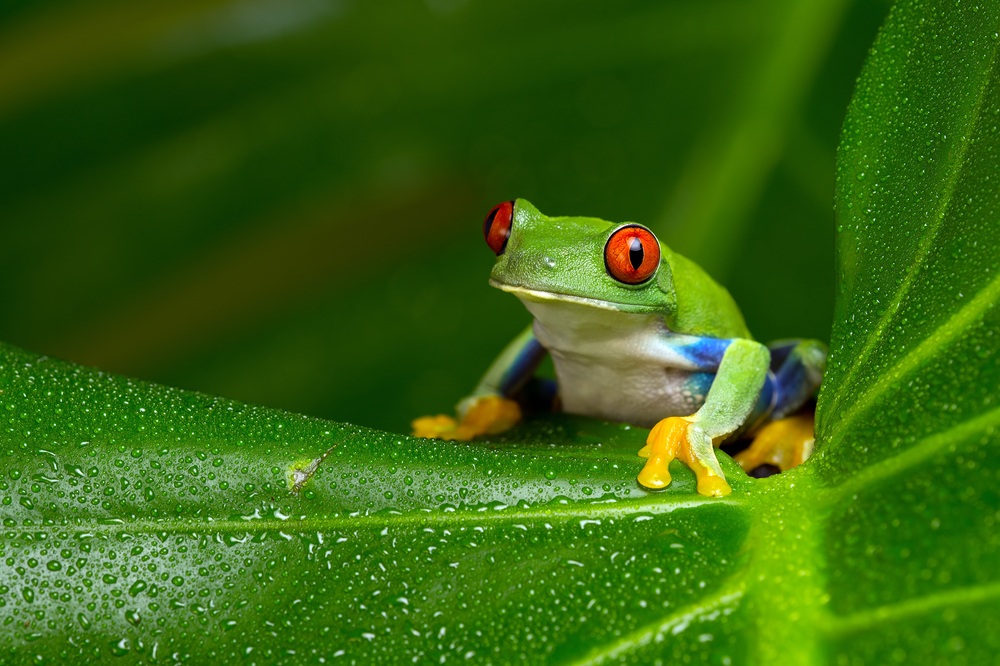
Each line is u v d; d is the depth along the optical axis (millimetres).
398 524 317
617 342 375
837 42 429
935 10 329
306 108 461
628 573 310
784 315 423
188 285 458
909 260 322
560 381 387
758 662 300
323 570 313
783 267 424
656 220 431
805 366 370
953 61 326
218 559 314
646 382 381
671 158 435
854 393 318
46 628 310
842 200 328
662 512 315
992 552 297
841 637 299
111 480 317
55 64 465
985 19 325
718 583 307
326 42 465
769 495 314
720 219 426
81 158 460
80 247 457
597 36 449
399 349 454
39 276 454
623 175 437
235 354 456
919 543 301
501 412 375
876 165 327
